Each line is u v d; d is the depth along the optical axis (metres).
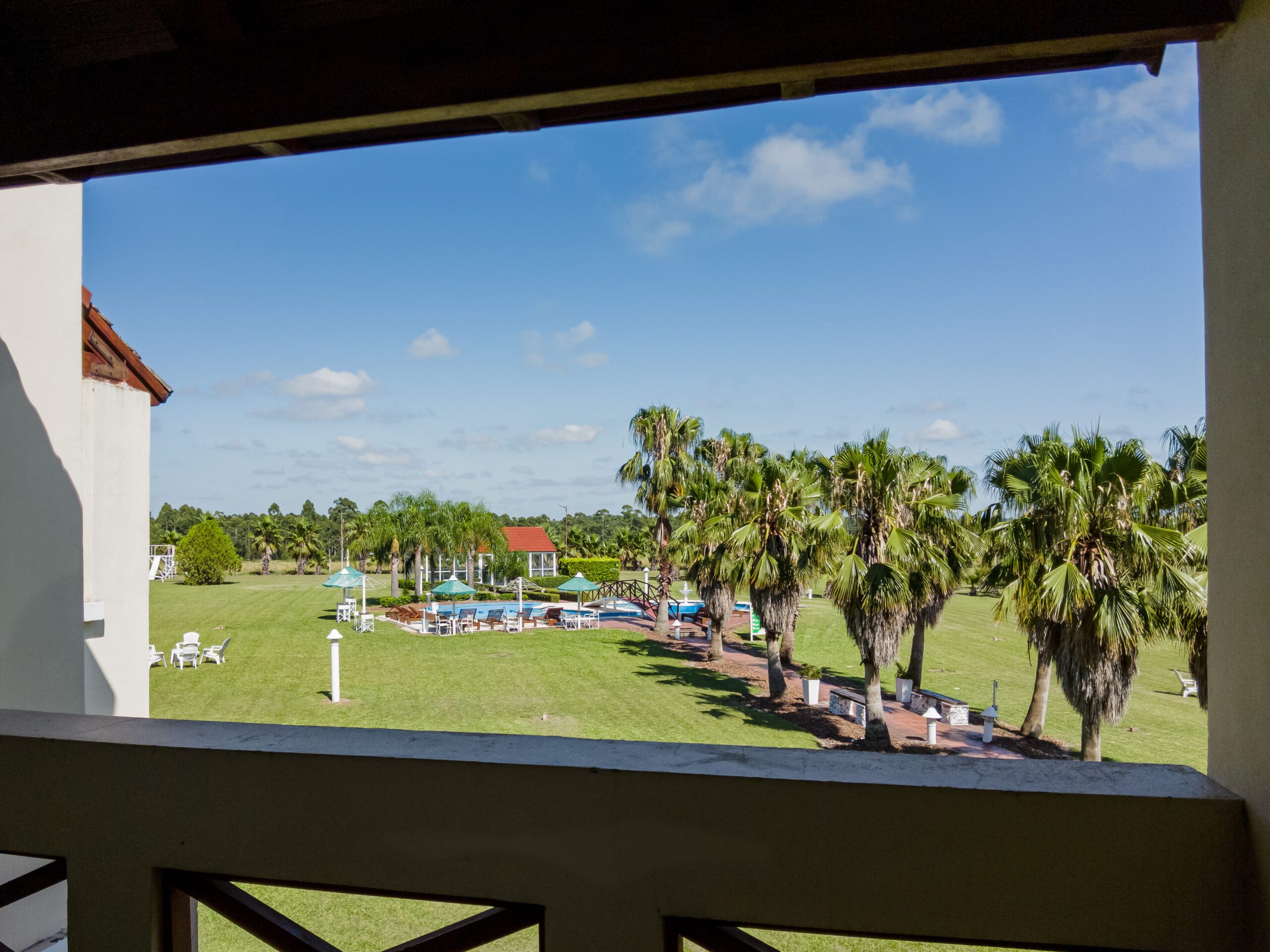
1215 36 1.30
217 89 1.61
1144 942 1.21
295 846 1.47
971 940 1.24
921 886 1.25
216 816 1.51
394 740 1.54
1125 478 9.27
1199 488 8.84
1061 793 1.23
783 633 16.94
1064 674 9.86
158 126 1.64
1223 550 1.31
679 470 26.92
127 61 1.65
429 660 20.55
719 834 1.30
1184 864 1.20
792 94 1.52
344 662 20.08
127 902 1.55
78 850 1.59
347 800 1.45
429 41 1.51
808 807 1.28
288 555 72.25
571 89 1.44
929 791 1.24
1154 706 15.27
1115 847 1.22
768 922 1.29
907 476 12.80
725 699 16.38
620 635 27.20
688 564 22.33
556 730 13.30
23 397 3.88
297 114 1.56
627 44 1.42
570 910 1.35
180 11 1.57
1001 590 11.12
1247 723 1.20
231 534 90.00
